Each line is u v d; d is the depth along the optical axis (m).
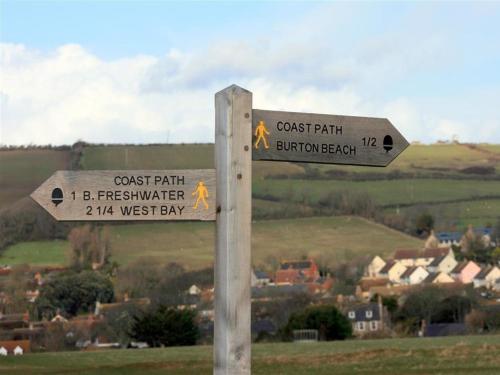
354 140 8.88
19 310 116.25
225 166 8.12
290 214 169.50
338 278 142.00
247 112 8.20
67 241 138.38
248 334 8.05
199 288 118.81
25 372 36.12
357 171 188.12
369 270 148.38
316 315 78.44
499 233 171.50
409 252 158.75
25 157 146.25
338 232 165.50
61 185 8.16
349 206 173.88
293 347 45.78
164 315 75.69
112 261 133.50
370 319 92.69
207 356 42.31
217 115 8.23
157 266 129.88
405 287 118.31
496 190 187.88
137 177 8.19
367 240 164.00
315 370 34.78
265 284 132.50
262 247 156.62
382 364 35.44
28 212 139.88
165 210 8.20
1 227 138.88
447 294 95.81
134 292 120.50
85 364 39.94
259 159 8.44
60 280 121.88
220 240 8.13
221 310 8.09
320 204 173.38
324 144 8.73
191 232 147.50
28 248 139.25
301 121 8.63
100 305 107.88
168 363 39.25
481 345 38.94
